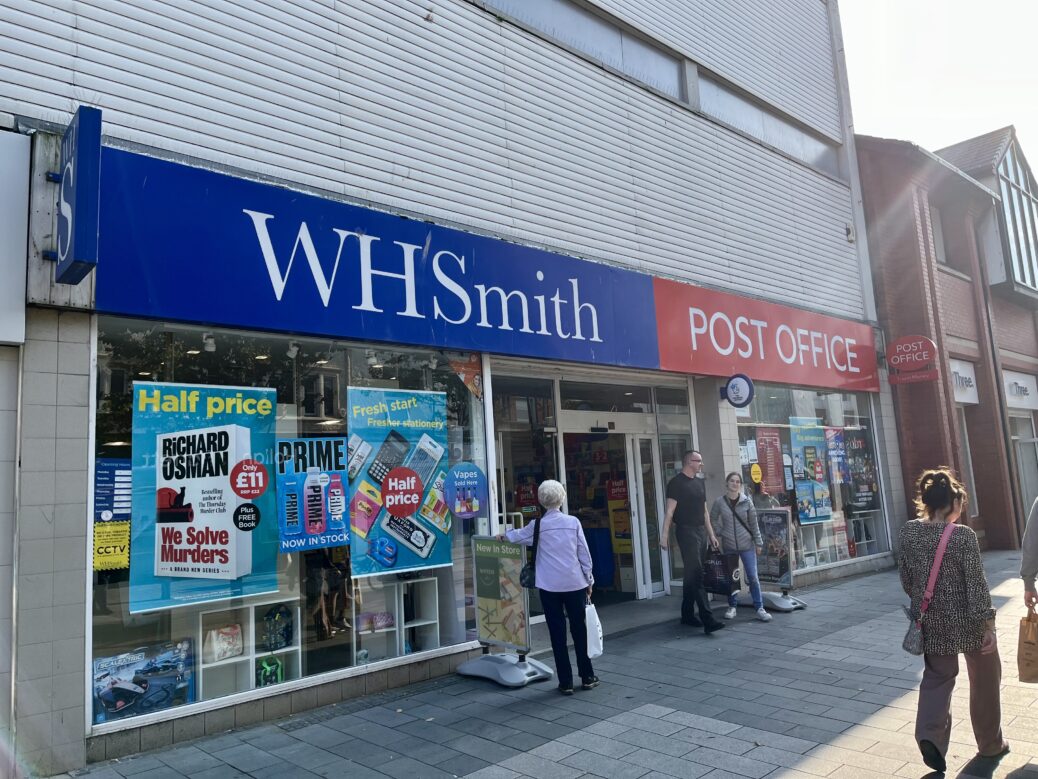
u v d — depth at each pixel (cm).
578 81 891
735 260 1069
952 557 410
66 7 515
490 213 764
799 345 1130
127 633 494
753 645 721
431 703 574
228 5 597
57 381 475
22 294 463
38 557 454
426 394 688
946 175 1434
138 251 512
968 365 1500
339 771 442
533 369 834
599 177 892
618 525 991
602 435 1010
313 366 614
